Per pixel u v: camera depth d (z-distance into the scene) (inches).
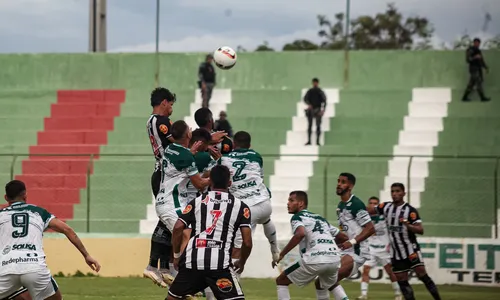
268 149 1920.5
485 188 1689.2
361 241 934.4
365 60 2110.0
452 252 1350.9
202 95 1984.5
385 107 1998.0
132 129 1996.8
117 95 2092.8
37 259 735.7
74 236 758.5
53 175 1766.7
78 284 1284.4
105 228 1694.1
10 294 744.3
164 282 804.0
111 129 1999.3
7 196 753.6
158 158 792.3
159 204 763.4
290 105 2025.1
